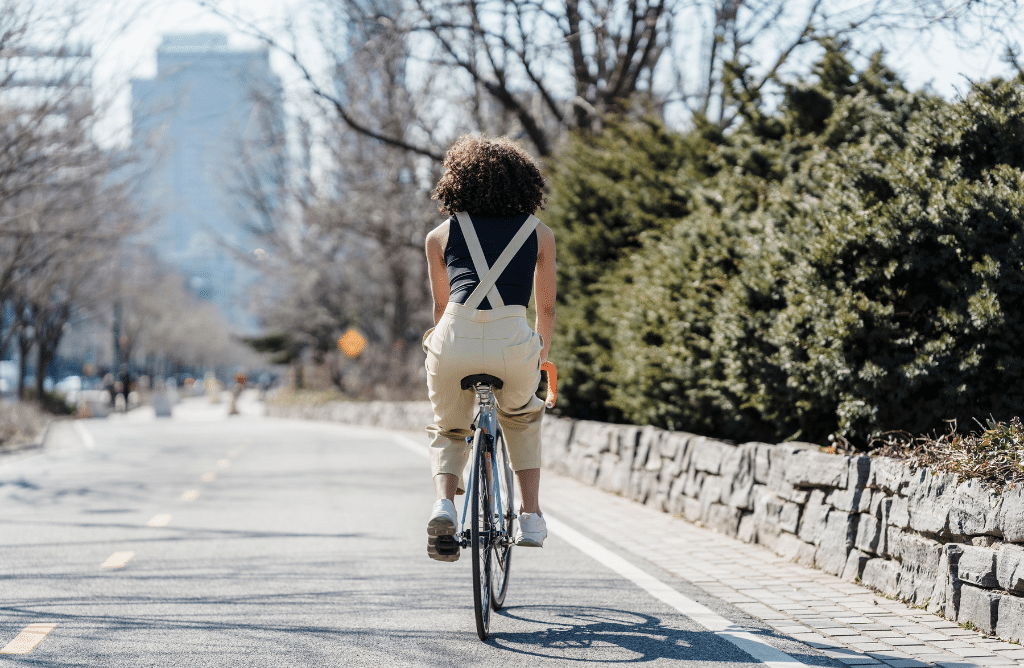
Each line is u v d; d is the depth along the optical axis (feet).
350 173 104.01
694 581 24.07
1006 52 30.83
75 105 68.39
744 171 40.63
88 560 27.14
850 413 27.71
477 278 17.99
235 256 159.53
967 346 25.88
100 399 168.25
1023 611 18.04
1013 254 24.79
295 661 17.46
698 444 33.47
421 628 19.71
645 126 52.08
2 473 56.18
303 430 105.40
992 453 20.53
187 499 41.11
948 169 26.73
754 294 31.50
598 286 47.09
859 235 27.50
